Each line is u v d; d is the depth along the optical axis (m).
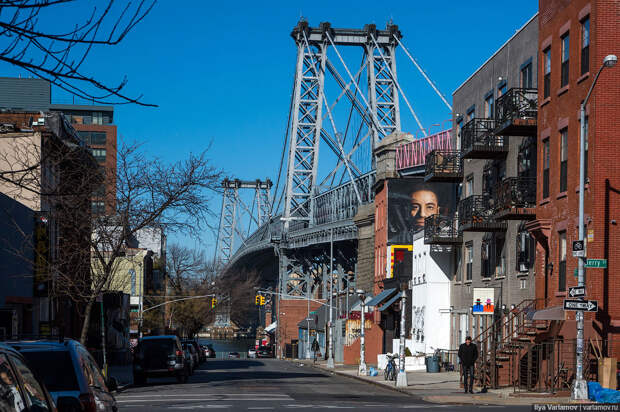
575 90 29.86
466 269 45.25
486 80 42.62
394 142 66.81
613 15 28.17
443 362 47.00
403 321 35.66
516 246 36.78
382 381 40.19
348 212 99.00
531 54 36.59
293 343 113.25
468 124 40.28
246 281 136.12
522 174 37.00
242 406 23.62
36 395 7.20
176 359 37.59
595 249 27.70
